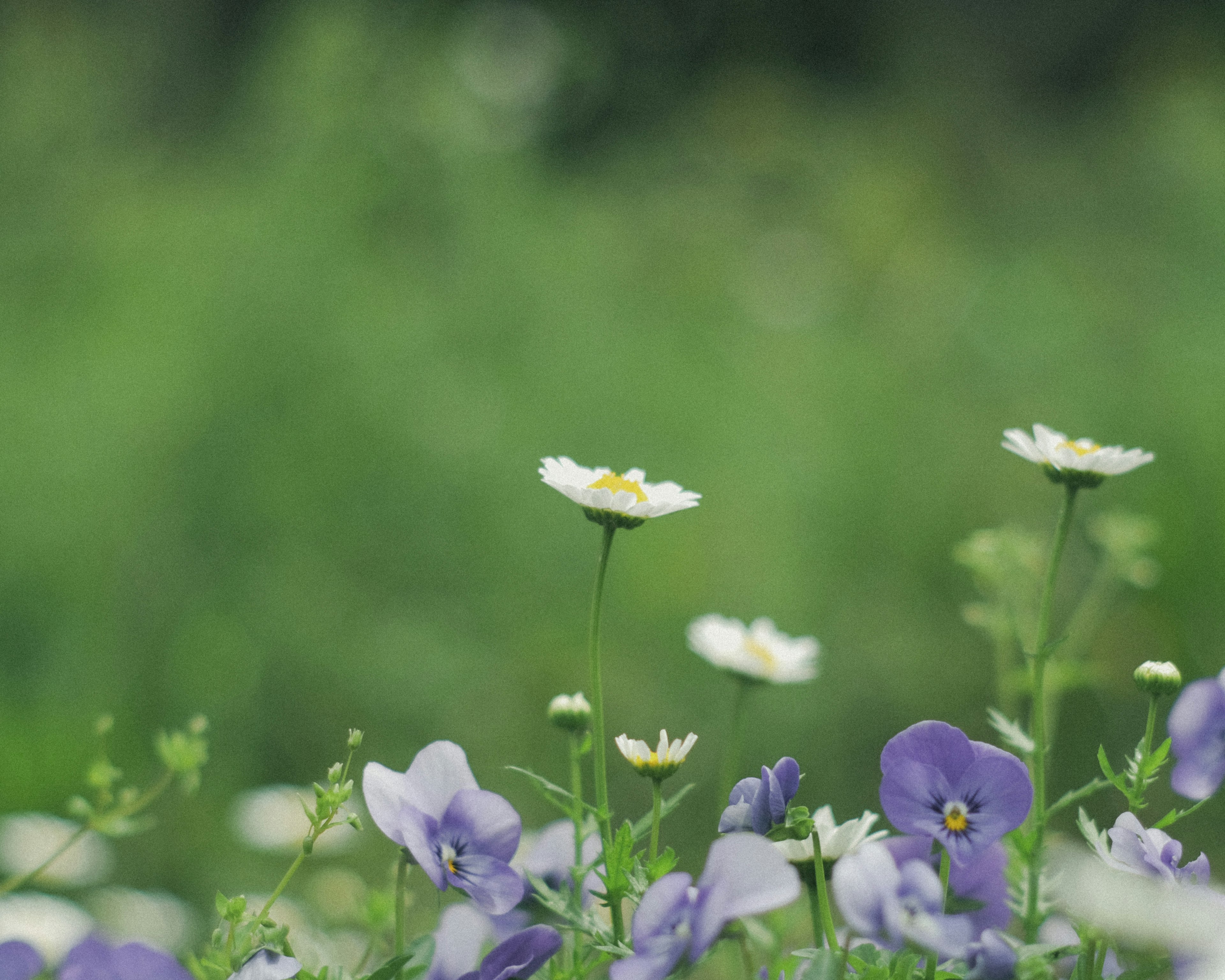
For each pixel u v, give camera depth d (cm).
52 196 616
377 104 520
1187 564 360
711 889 124
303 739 369
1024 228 802
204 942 270
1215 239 625
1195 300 570
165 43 849
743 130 896
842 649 387
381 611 403
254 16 883
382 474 425
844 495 449
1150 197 705
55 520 403
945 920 123
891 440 481
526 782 348
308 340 435
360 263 475
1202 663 343
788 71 1099
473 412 456
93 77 689
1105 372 509
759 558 427
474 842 128
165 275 536
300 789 344
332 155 495
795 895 123
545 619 412
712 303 681
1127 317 578
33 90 646
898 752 127
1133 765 129
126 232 574
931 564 418
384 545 417
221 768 335
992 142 974
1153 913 122
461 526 427
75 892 268
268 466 417
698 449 496
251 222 484
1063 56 1159
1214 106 753
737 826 127
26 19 698
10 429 430
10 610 385
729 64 1107
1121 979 125
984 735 367
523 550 425
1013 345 564
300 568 400
